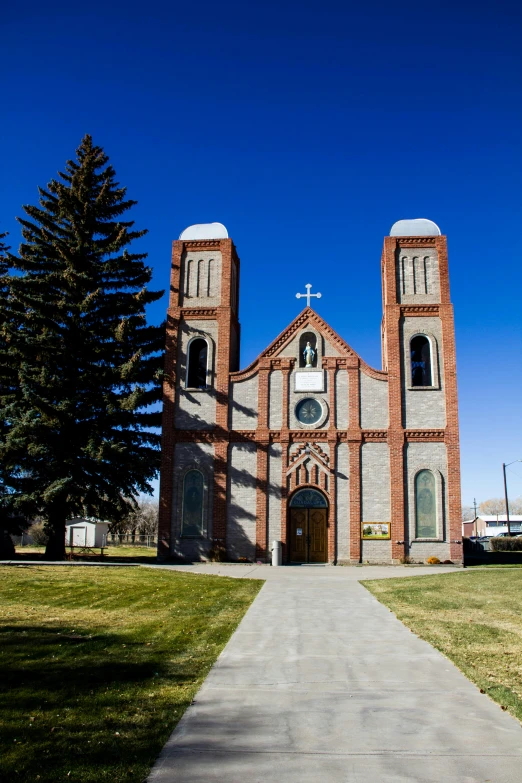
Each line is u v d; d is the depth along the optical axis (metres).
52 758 6.30
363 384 32.75
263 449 32.31
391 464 31.53
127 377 32.41
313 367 33.19
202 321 34.16
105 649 10.94
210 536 31.66
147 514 80.31
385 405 32.41
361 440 32.03
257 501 31.81
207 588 19.80
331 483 31.77
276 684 9.17
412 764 6.41
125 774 6.00
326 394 32.84
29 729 7.05
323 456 32.03
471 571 25.06
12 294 34.97
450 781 6.03
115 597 17.56
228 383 33.25
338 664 10.33
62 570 24.30
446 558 30.61
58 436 31.45
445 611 15.16
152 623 13.56
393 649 11.36
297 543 31.53
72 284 33.41
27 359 31.88
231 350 35.28
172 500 32.12
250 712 7.95
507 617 14.30
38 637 11.88
